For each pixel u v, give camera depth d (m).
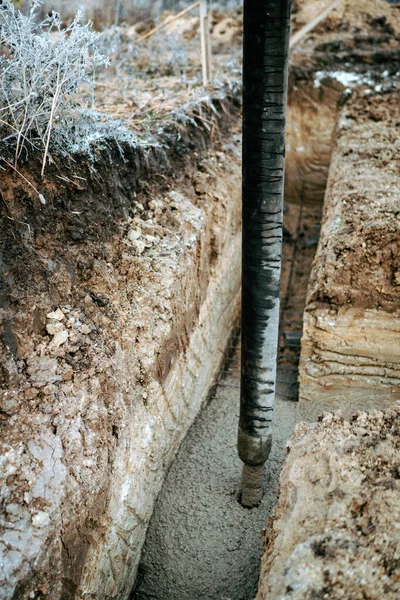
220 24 7.79
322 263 3.99
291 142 6.62
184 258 3.51
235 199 4.67
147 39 6.79
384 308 3.79
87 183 3.10
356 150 5.20
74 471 2.33
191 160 4.27
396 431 2.57
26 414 2.35
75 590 2.24
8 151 2.74
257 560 3.02
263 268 2.53
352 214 4.17
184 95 4.91
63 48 3.03
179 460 3.57
